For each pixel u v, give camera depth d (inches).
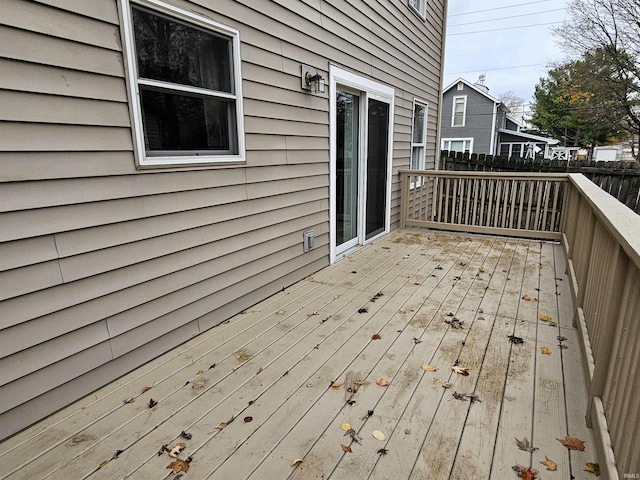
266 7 119.6
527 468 62.0
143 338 92.3
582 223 125.7
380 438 68.8
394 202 248.8
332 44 159.2
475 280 153.5
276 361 94.5
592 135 935.0
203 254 107.0
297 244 150.7
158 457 64.7
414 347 101.0
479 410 76.2
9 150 64.7
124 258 85.8
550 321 116.0
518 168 300.8
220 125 109.4
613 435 59.7
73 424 72.4
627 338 57.2
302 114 144.3
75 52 72.1
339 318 118.7
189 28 95.5
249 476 60.9
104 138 78.7
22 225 67.7
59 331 74.9
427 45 290.2
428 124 315.0
